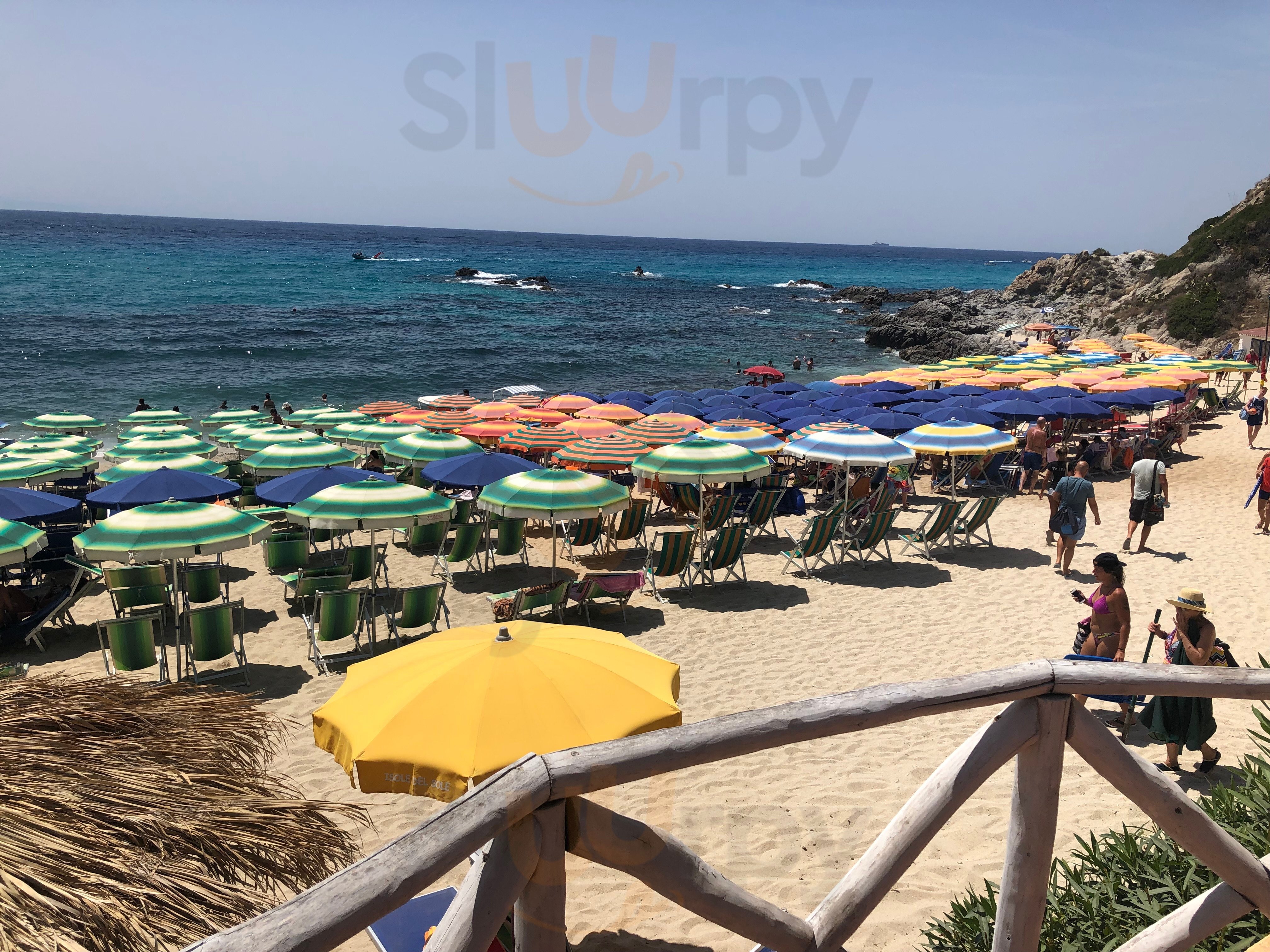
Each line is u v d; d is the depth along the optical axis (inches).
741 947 133.1
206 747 107.7
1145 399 679.7
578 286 3358.8
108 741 101.0
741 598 365.1
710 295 3198.8
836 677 283.1
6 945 70.8
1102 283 2532.0
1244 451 660.7
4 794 84.5
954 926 128.7
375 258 4298.7
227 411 737.0
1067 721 70.1
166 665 284.5
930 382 875.4
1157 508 409.4
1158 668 72.7
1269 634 307.0
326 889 38.5
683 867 53.4
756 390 835.4
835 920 63.4
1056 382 823.7
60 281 2598.4
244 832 93.7
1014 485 582.9
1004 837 176.4
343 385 1310.3
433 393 1277.1
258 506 527.5
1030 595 362.6
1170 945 82.5
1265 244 1673.2
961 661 294.0
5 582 371.2
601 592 323.3
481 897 44.5
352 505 329.4
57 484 543.8
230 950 35.7
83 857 80.0
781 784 203.8
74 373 1310.3
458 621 342.6
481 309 2394.2
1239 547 414.3
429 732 122.2
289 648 319.9
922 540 422.6
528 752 119.0
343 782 218.1
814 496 585.0
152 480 385.7
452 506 345.4
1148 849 129.0
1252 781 129.3
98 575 350.6
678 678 139.3
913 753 219.6
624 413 661.3
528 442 562.9
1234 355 1252.5
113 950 74.9
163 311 2048.5
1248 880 79.0
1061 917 116.9
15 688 106.6
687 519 515.2
